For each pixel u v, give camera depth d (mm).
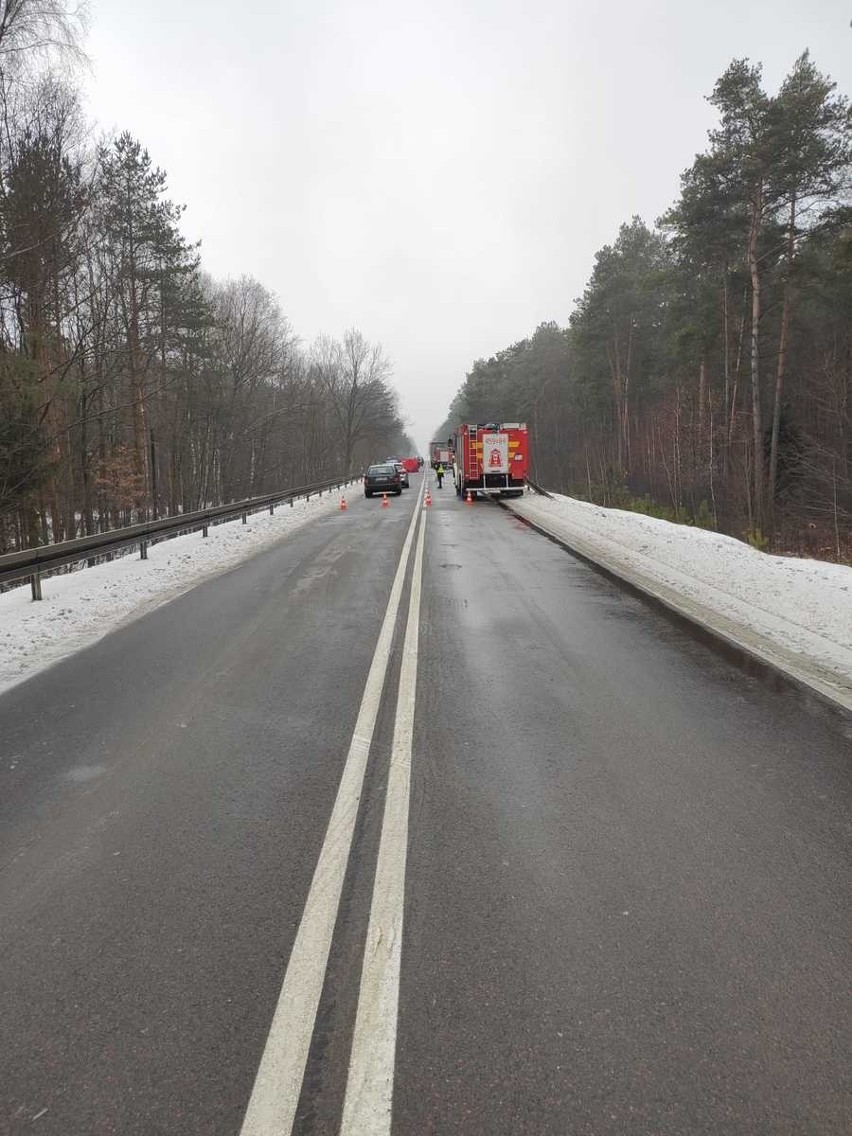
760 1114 1988
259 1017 2381
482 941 2725
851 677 5938
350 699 5551
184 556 14164
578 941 2717
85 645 7500
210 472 44281
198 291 33188
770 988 2459
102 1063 2211
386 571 11875
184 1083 2133
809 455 30375
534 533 17203
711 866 3211
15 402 17375
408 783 4086
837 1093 2049
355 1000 2443
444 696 5570
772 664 6332
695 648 6898
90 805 3922
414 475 68625
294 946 2730
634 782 4059
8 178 16750
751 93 26719
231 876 3215
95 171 19938
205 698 5676
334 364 76562
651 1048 2213
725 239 29688
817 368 31812
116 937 2816
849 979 2502
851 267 26156
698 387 40125
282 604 9359
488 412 92250
